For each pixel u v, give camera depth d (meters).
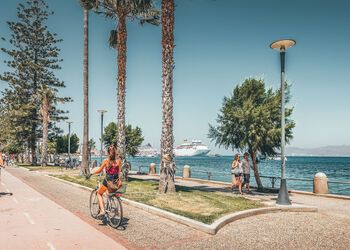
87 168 24.19
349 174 51.19
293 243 6.82
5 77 51.16
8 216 9.31
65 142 62.75
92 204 9.32
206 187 17.91
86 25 25.03
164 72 14.05
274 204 10.88
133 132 31.28
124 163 19.20
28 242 6.70
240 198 12.30
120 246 6.48
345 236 7.36
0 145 70.19
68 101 54.56
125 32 19.33
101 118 28.72
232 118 16.47
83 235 7.26
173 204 10.69
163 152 13.80
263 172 57.38
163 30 14.20
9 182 20.17
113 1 19.23
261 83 16.70
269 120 15.64
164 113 13.91
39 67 52.25
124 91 19.31
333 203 12.25
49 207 10.86
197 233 7.54
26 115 51.03
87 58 25.02
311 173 55.25
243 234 7.47
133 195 12.81
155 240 6.95
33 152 52.03
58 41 54.59
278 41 11.44
